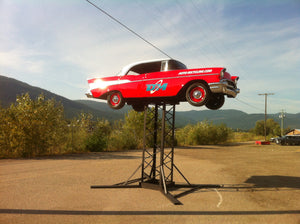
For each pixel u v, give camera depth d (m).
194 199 6.87
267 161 16.84
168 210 5.73
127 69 8.52
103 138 21.48
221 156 19.72
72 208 5.62
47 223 4.65
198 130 37.12
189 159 17.00
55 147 17.55
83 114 22.59
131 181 8.69
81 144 20.02
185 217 5.25
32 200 6.13
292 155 21.52
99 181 8.78
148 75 7.96
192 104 7.07
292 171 12.49
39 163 12.40
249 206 6.25
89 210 5.52
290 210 5.95
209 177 10.55
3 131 14.50
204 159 17.27
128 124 25.50
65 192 7.04
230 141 47.84
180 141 35.94
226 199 6.93
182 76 7.32
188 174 11.23
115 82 8.62
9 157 14.55
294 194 7.65
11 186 7.51
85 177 9.33
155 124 8.93
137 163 13.80
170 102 8.52
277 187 8.67
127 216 5.20
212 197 7.14
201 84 6.96
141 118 25.03
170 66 7.84
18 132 14.68
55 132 16.84
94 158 15.34
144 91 7.95
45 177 9.00
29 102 15.48
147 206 6.02
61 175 9.48
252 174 11.48
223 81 6.85
